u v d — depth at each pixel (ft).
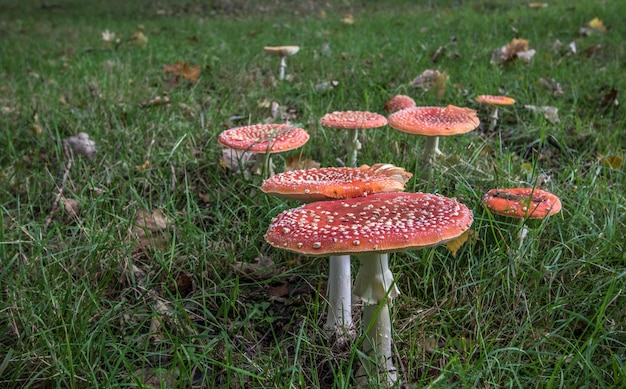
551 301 2.10
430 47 5.35
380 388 1.74
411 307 2.10
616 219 2.33
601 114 3.69
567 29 5.84
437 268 2.27
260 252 2.49
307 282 2.27
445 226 1.57
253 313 2.05
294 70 5.08
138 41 6.40
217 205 2.63
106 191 2.82
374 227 1.56
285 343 2.02
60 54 6.43
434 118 2.88
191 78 4.66
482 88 3.98
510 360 1.83
